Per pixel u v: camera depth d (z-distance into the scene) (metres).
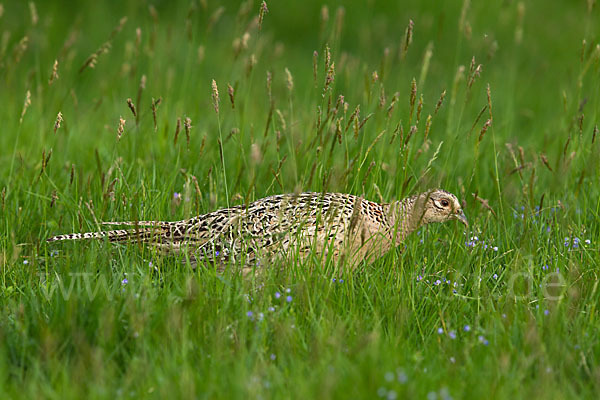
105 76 19.11
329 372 6.79
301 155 11.83
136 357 7.43
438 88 17.89
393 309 8.66
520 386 7.11
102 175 9.88
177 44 18.06
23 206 11.12
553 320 8.04
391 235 10.35
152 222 9.95
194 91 17.95
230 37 22.97
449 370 7.28
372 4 25.20
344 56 13.02
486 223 10.55
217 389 6.84
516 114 18.61
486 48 20.53
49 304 8.54
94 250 9.47
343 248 9.69
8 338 7.73
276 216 9.91
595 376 7.27
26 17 22.62
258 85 19.59
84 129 14.74
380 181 11.43
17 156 13.06
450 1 24.53
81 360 7.20
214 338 7.68
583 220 11.04
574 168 11.92
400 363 7.41
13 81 16.80
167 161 12.41
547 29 24.94
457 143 13.32
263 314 8.14
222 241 9.75
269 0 25.34
